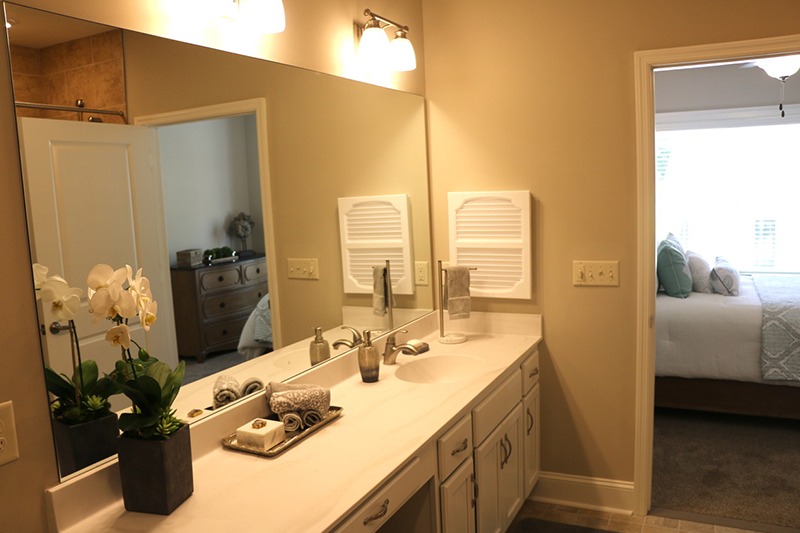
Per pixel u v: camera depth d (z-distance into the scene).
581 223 2.92
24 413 1.33
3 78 1.31
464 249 3.13
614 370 2.95
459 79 3.08
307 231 2.29
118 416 1.52
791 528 2.76
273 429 1.77
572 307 2.99
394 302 2.87
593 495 3.06
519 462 2.75
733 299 4.22
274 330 2.11
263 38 2.08
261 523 1.38
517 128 2.99
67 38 1.44
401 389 2.29
